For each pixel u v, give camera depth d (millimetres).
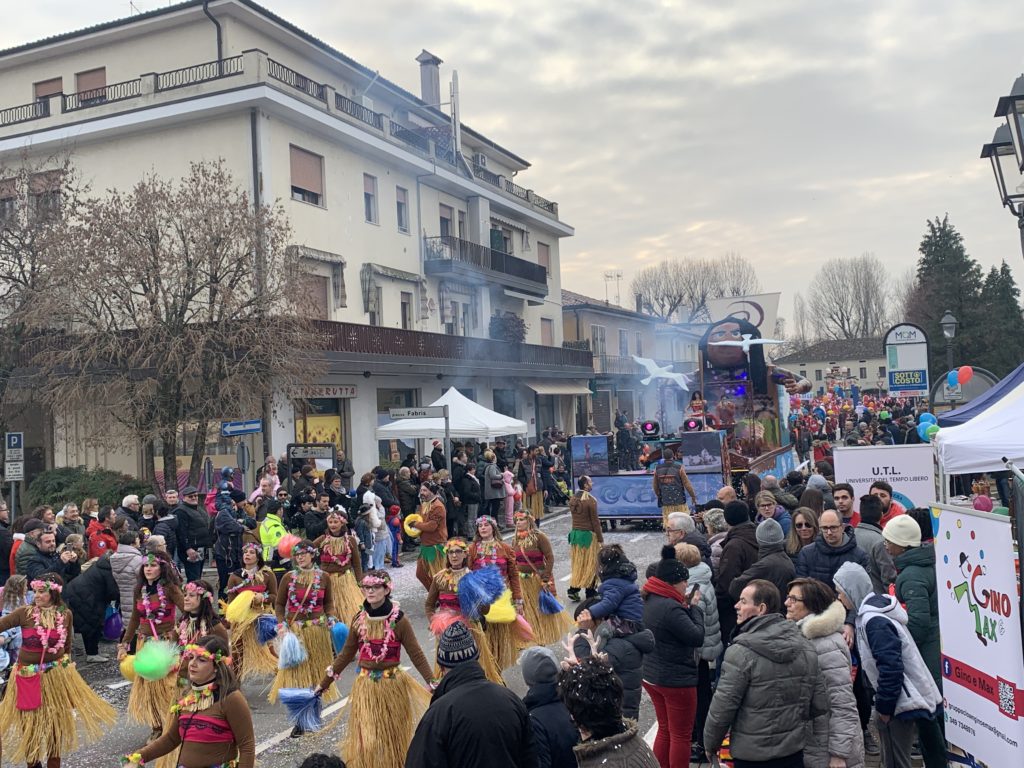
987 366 51844
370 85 30609
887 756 5398
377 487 16312
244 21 25531
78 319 19344
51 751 6699
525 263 38188
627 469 30594
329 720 7719
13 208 21406
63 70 27297
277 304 19234
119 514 12805
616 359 48094
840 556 6586
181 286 19062
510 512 21031
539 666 4195
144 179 24703
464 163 34719
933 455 10906
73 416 21703
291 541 8156
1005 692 4703
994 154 9227
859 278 95250
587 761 3604
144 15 25297
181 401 19406
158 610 7344
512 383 36781
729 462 18266
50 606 6848
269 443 22562
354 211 27750
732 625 7223
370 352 25703
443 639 4027
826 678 4758
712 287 68438
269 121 23938
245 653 8266
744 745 4395
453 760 3727
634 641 5520
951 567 5227
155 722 7168
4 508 12055
